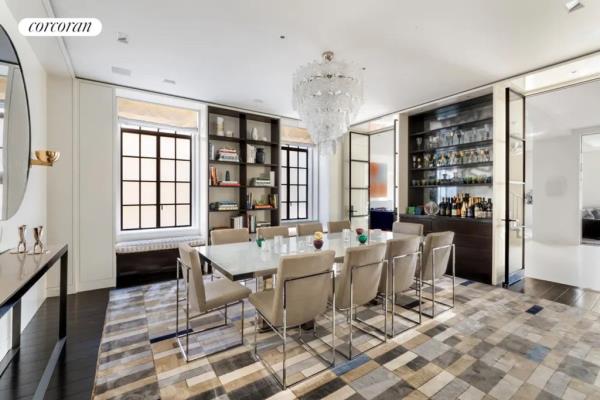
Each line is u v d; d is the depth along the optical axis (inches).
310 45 111.3
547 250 239.1
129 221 177.8
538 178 289.7
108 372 78.6
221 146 191.6
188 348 90.0
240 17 93.9
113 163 148.8
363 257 85.3
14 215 95.9
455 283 152.8
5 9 86.6
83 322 108.7
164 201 188.2
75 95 139.1
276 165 202.8
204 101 174.9
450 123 187.6
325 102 117.1
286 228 146.8
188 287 87.0
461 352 87.4
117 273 158.4
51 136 133.9
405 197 200.7
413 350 88.8
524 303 125.3
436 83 148.6
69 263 138.3
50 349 90.9
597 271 176.4
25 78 105.0
